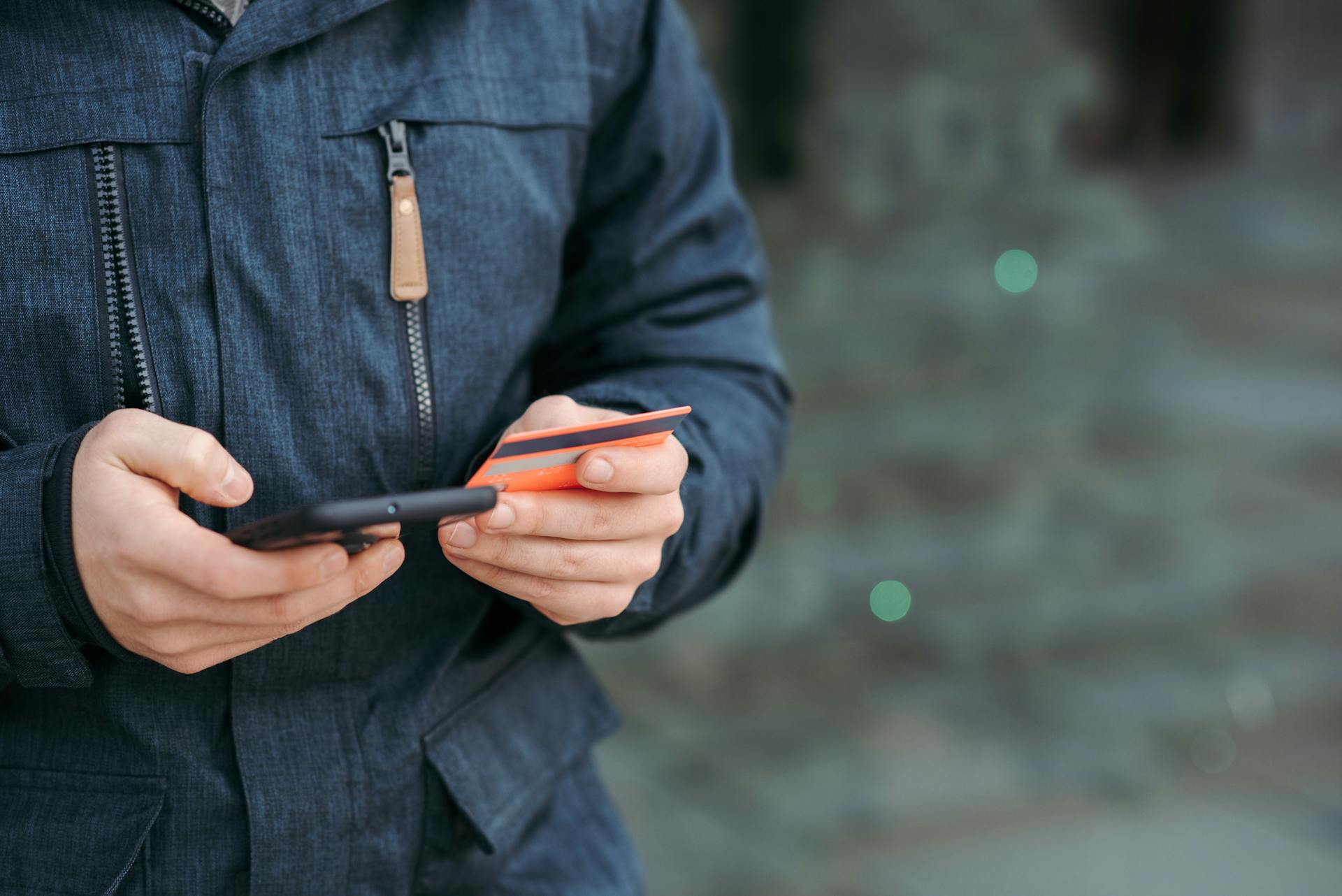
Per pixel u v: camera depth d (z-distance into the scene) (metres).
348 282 0.83
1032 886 2.23
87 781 0.82
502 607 0.93
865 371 3.56
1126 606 3.18
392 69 0.86
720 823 2.39
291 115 0.82
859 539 3.25
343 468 0.84
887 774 2.58
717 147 1.03
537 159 0.90
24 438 0.80
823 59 4.21
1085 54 4.52
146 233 0.80
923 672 2.99
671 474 0.81
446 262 0.86
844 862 2.29
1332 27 9.34
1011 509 3.36
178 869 0.82
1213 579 3.28
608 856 0.99
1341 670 3.02
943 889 2.21
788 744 2.68
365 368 0.84
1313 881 2.27
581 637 0.93
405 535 0.78
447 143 0.86
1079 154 8.37
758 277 1.04
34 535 0.75
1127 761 2.63
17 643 0.77
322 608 0.76
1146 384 3.72
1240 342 5.28
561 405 0.84
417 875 0.89
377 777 0.86
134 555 0.74
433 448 0.86
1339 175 8.25
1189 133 8.94
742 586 3.04
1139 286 4.40
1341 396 4.63
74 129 0.79
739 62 4.41
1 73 0.79
